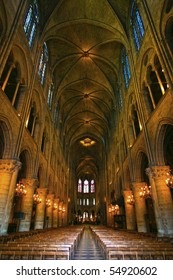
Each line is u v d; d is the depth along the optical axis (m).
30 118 19.95
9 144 12.00
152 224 19.69
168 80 10.62
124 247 6.03
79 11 20.05
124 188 21.55
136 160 17.36
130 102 19.86
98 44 23.58
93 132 44.38
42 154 19.97
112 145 31.91
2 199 10.97
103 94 31.80
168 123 11.46
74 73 27.92
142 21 15.24
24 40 14.45
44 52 21.66
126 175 21.83
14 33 11.95
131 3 18.14
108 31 21.62
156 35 12.15
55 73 26.88
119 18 19.42
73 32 22.38
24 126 13.93
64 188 35.62
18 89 14.67
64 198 35.59
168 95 11.35
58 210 28.69
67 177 39.88
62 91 29.28
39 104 19.14
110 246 6.21
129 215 19.83
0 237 9.13
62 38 22.42
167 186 11.90
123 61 23.11
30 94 15.41
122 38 20.30
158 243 7.19
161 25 11.82
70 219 45.28
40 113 19.36
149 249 5.98
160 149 12.89
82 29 22.28
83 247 10.72
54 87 26.89
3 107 11.09
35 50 17.36
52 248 5.71
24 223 14.41
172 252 5.53
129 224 19.38
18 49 13.58
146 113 14.86
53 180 25.34
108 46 23.86
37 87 18.16
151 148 13.63
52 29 20.12
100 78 28.50
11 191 11.54
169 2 11.34
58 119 30.44
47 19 18.83
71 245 6.59
